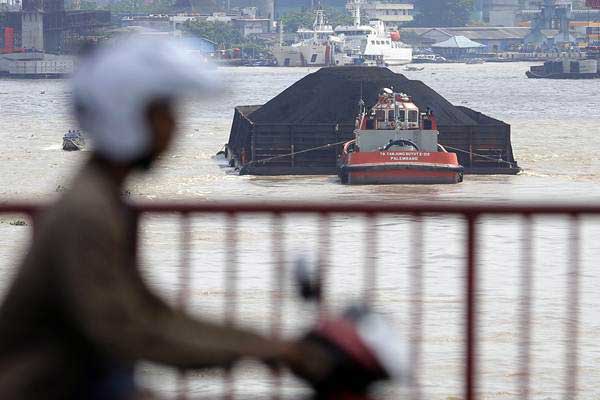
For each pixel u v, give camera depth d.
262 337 13.84
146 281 13.95
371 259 26.58
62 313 13.67
